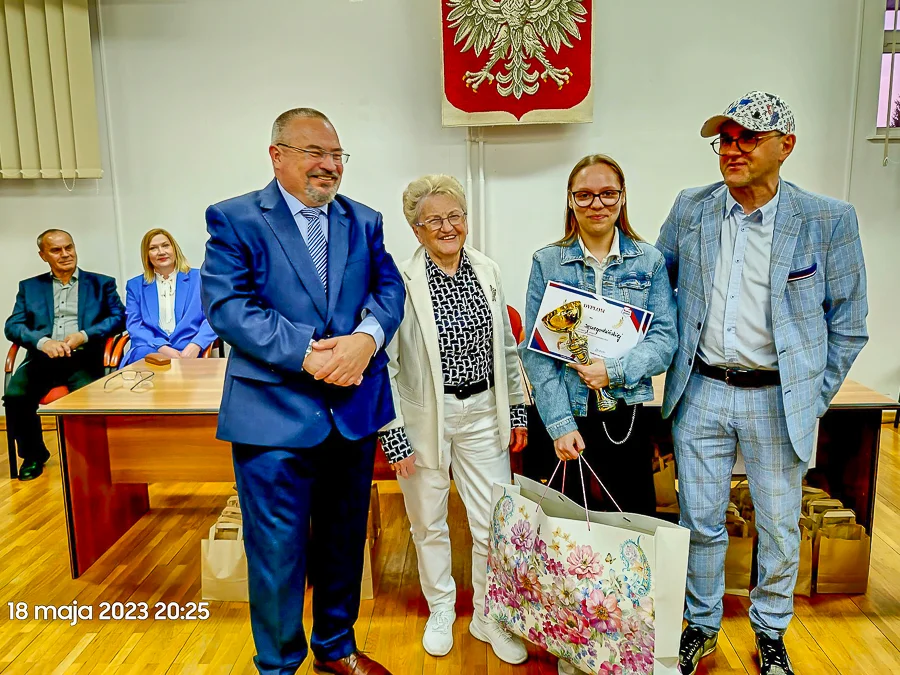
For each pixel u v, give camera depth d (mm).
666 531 1628
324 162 1645
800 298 1807
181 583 2602
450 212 1846
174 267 3855
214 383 2754
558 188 4223
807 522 2449
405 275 1954
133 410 2402
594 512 1804
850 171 4090
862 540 2406
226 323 1617
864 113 4012
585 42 3879
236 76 4168
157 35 4137
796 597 2443
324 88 4168
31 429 3648
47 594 2531
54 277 3924
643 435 2025
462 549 2807
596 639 1739
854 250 1786
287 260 1674
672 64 4047
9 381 3662
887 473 3465
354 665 1938
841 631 2234
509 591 1928
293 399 1678
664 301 1901
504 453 2084
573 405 1932
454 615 2211
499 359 2006
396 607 2410
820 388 1904
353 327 1741
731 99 4066
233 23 4113
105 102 4207
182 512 3234
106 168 4277
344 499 1850
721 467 1960
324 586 1913
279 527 1700
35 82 4016
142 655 2174
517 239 4305
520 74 3912
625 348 1857
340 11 4082
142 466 2732
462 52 3910
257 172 4277
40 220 4332
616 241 1881
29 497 3400
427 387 1964
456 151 4211
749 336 1843
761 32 3979
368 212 1857
